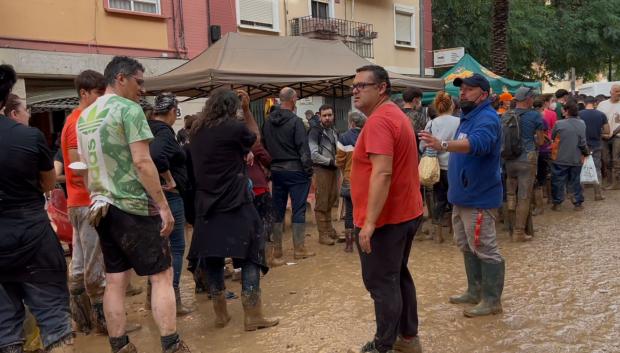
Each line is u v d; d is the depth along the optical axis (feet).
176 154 14.97
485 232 14.14
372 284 11.32
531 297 15.61
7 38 34.14
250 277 14.23
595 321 13.58
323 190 23.45
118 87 11.88
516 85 42.83
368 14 62.90
